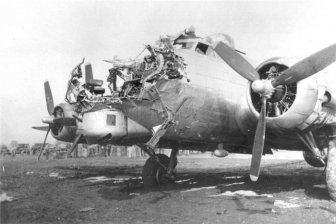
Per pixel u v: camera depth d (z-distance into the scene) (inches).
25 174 496.7
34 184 386.6
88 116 359.3
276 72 319.3
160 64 330.3
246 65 315.6
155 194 314.5
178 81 331.9
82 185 381.4
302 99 286.2
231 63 321.4
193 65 349.1
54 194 319.6
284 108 320.8
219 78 358.9
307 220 215.8
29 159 975.0
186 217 228.7
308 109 287.0
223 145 404.8
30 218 225.3
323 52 272.2
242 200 283.0
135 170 565.6
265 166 648.4
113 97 355.9
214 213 238.4
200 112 348.2
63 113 426.0
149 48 340.5
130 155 1187.3
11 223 215.0
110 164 710.5
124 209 253.3
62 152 1100.5
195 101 342.3
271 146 384.2
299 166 637.9
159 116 343.6
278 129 303.7
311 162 477.4
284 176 453.1
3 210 243.0
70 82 400.2
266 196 300.7
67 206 264.4
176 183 386.9
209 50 387.5
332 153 284.8
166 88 333.4
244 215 230.8
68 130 438.9
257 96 329.7
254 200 282.5
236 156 1184.2
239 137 385.7
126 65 362.9
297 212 237.3
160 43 342.3
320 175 462.0
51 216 231.6
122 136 355.6
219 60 379.9
